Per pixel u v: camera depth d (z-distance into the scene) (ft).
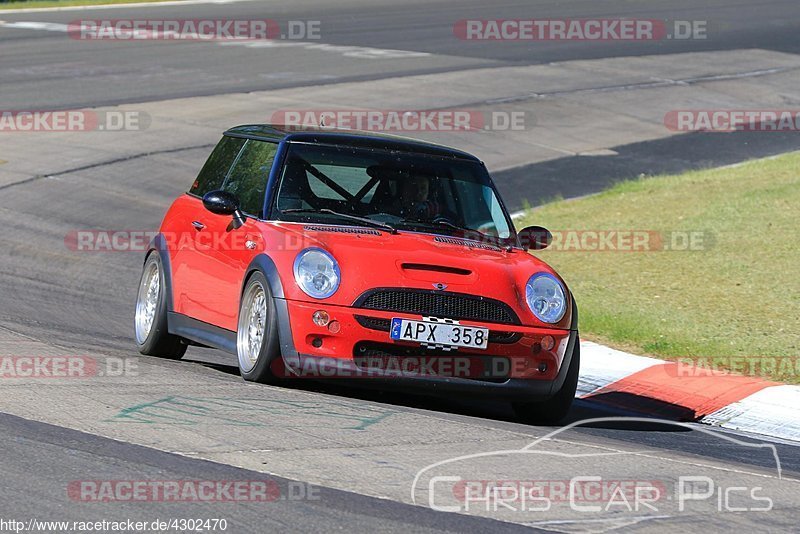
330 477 65.46
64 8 498.69
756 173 222.28
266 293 86.74
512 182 230.89
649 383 108.68
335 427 77.36
